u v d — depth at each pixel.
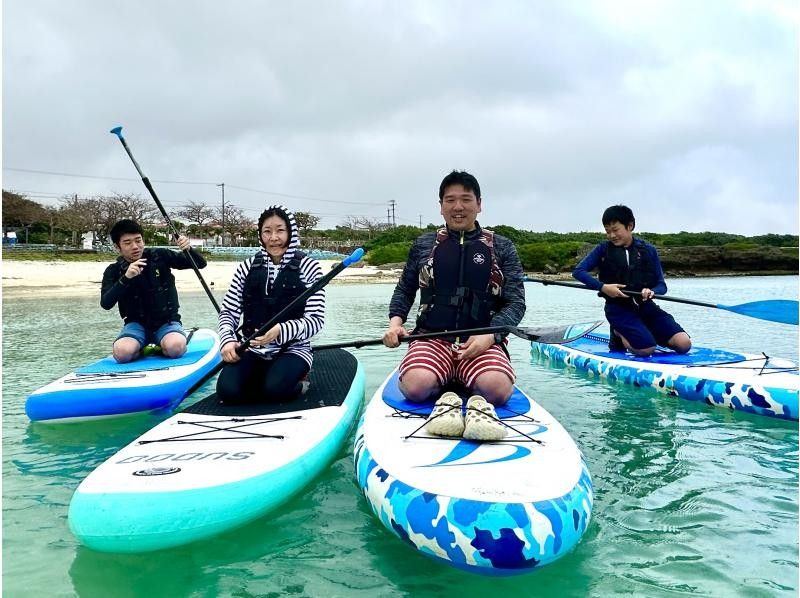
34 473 3.09
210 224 60.78
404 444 2.56
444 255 3.39
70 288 19.23
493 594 1.99
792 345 7.37
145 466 2.47
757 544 2.31
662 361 5.17
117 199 46.28
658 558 2.21
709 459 3.26
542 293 19.50
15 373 5.64
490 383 3.04
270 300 3.61
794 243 50.59
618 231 5.38
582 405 4.45
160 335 5.03
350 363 4.82
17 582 2.06
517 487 2.10
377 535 2.42
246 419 3.19
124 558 2.21
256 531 2.44
